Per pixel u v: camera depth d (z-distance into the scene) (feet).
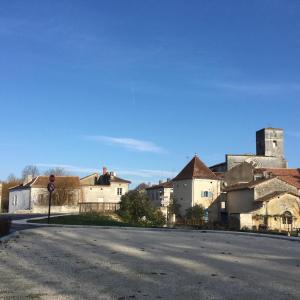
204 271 39.04
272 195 177.47
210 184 219.41
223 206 216.95
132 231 92.22
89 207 187.21
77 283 33.30
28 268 39.81
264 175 217.15
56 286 32.14
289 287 32.48
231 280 34.94
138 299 28.45
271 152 285.02
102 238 71.31
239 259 47.57
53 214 167.43
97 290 30.96
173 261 45.03
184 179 224.33
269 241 73.72
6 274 36.70
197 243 66.28
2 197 298.56
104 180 263.29
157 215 177.68
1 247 55.62
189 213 208.33
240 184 216.95
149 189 298.56
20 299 28.02
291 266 42.96
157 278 35.50
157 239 72.23
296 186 198.08
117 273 37.65
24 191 245.04
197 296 29.37
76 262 43.73
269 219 171.32
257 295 29.78
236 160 265.54
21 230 82.99
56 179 247.70
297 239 76.13
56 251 52.54
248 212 176.14
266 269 40.78
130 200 175.73
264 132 286.87
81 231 85.56
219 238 78.28
